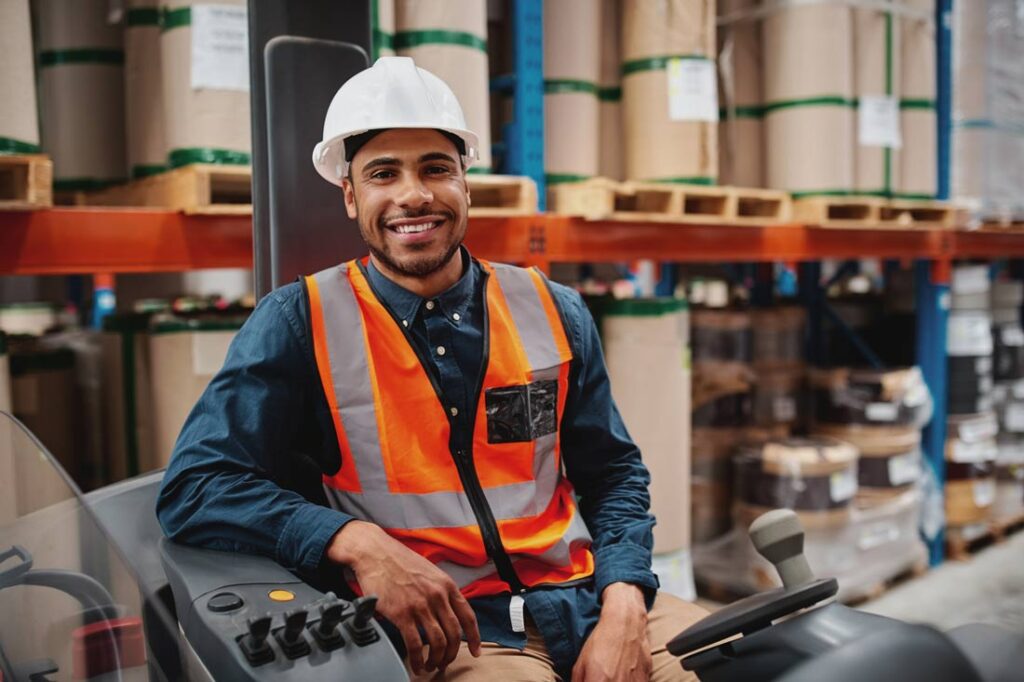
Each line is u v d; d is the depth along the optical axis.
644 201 3.00
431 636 1.31
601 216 2.72
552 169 2.96
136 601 1.07
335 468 1.59
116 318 2.69
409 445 1.55
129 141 2.61
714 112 3.00
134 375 2.65
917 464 3.73
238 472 1.45
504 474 1.62
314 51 1.79
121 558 1.12
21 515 1.23
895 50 3.52
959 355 4.13
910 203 3.62
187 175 2.15
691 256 3.11
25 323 5.63
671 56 2.93
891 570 3.62
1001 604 3.49
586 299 3.08
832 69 3.28
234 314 2.78
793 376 3.86
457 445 1.59
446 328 1.62
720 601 3.54
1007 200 3.97
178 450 1.48
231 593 1.22
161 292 3.91
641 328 2.93
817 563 3.28
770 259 3.37
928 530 3.98
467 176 2.51
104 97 2.70
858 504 3.57
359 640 1.12
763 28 3.42
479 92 2.58
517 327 1.68
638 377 2.95
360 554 1.34
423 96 1.55
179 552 1.38
